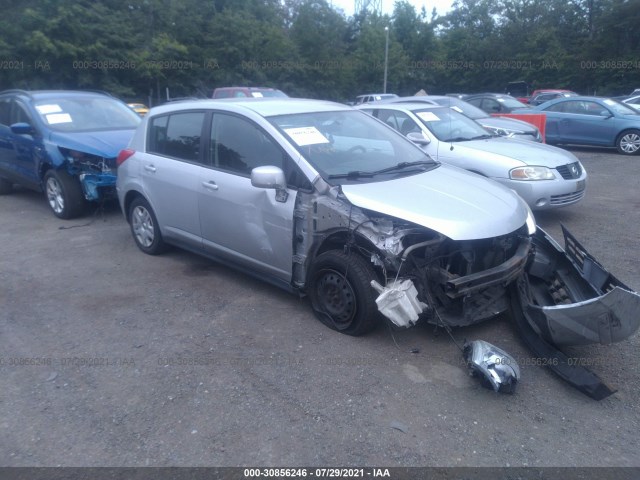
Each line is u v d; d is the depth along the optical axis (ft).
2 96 29.45
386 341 13.92
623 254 20.33
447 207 13.25
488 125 37.40
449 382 12.23
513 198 14.98
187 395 11.84
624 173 37.22
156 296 16.88
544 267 15.55
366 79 155.02
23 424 10.96
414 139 23.03
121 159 20.48
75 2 98.22
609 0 139.74
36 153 25.89
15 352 13.73
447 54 165.07
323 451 10.12
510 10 161.58
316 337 14.16
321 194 14.02
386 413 11.18
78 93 29.32
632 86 132.46
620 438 10.48
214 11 129.90
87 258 20.36
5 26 89.51
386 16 163.53
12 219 26.04
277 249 15.10
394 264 12.78
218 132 16.79
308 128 15.75
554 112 49.90
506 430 10.70
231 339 14.16
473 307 13.84
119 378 12.51
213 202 16.58
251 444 10.32
